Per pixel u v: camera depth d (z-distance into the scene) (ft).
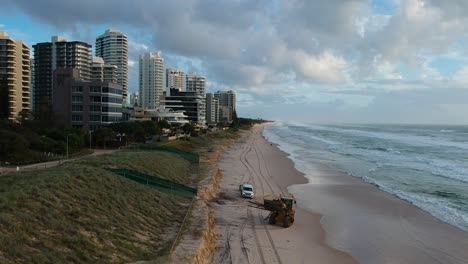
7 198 70.59
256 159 270.67
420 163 265.95
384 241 105.09
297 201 147.02
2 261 52.03
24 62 430.20
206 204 119.96
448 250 99.35
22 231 62.18
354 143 452.35
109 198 92.27
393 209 137.90
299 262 88.43
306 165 247.70
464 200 152.87
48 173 95.86
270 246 96.73
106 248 70.38
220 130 578.66
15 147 176.04
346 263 89.71
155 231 87.76
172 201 112.47
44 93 569.23
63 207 77.82
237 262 85.05
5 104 336.70
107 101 330.95
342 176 206.49
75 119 329.72
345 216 128.26
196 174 173.88
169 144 275.18
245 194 145.69
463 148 391.24
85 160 152.97
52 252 60.90
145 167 152.97
